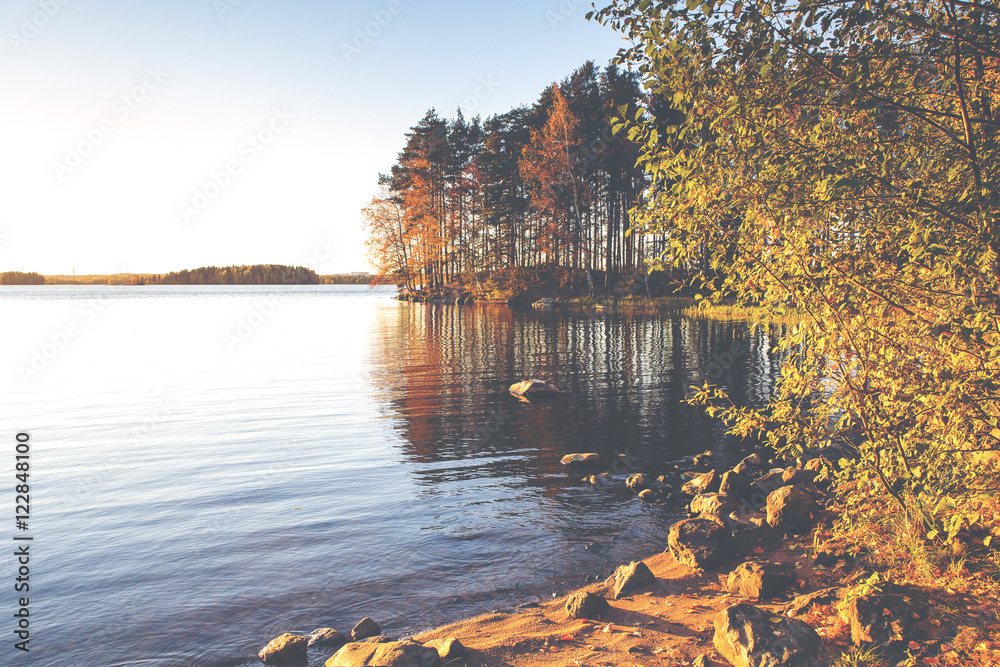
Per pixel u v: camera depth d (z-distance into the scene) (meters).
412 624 5.33
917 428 4.55
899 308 4.38
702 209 4.95
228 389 18.14
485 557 6.70
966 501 4.27
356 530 7.42
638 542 7.13
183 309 69.38
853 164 4.14
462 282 68.44
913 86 4.48
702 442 11.43
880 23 4.13
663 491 8.82
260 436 12.30
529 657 4.61
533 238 55.59
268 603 5.71
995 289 3.96
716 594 5.66
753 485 8.81
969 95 4.41
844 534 6.14
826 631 4.38
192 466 10.23
